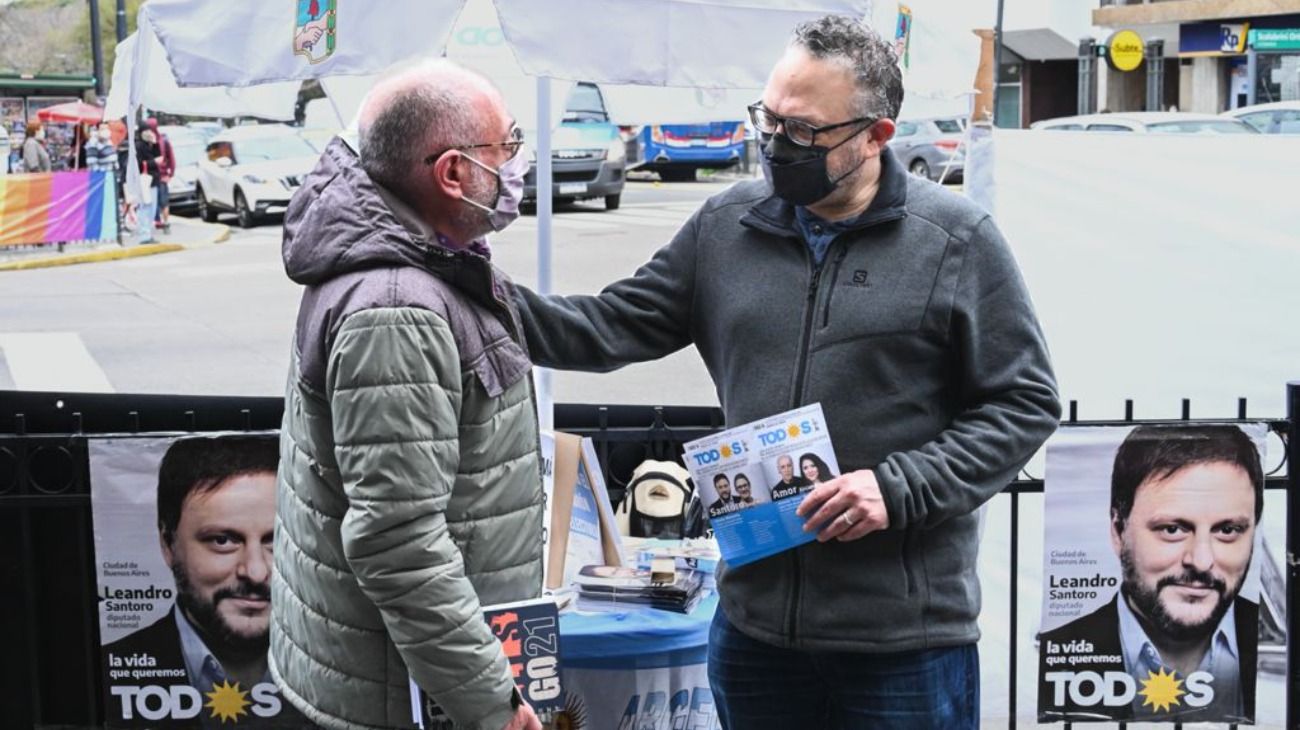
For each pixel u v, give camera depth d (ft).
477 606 8.07
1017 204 16.17
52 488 13.16
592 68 11.89
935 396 9.05
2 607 13.09
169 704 12.84
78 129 91.15
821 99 8.64
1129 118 57.06
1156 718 13.34
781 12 12.55
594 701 11.87
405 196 8.29
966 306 8.89
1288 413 12.77
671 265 9.95
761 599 9.20
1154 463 12.98
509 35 11.63
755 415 9.23
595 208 76.95
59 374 37.29
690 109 19.80
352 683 8.42
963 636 9.17
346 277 8.07
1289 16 84.99
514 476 8.55
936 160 77.05
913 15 15.53
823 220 9.12
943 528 9.13
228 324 45.34
